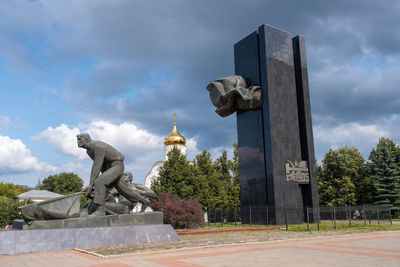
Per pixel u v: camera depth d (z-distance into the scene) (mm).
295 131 32062
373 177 45781
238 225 30219
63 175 69812
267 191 30078
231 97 32094
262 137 31188
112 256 10375
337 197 48500
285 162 30594
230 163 53750
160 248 12320
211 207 40781
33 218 13438
